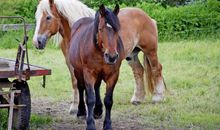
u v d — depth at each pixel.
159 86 11.85
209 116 10.32
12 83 8.88
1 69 8.77
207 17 23.81
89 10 10.70
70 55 9.55
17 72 8.61
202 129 9.37
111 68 8.50
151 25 11.49
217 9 24.81
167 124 9.80
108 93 8.74
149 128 9.49
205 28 23.56
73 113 10.77
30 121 9.90
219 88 13.38
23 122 8.91
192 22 23.66
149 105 11.62
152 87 11.88
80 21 9.84
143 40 11.34
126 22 10.82
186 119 10.11
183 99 12.11
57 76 15.80
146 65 11.74
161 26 23.62
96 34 8.23
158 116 10.48
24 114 8.88
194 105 11.42
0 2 26.75
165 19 23.81
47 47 22.09
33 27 23.91
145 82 11.84
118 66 8.61
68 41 10.55
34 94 13.20
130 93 13.15
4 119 9.78
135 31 10.98
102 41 8.01
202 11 24.39
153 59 11.62
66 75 16.05
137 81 11.92
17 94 8.93
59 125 9.77
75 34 9.61
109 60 7.86
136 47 11.62
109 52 7.85
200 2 26.69
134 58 11.88
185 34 23.50
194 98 12.24
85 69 8.68
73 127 9.61
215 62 17.56
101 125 9.73
